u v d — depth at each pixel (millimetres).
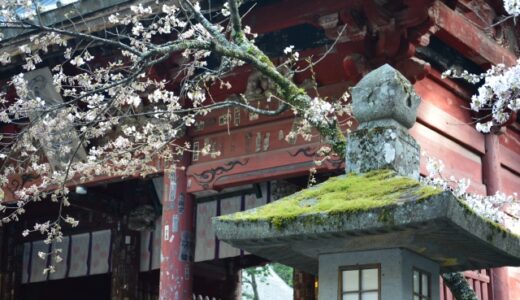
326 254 6688
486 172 16312
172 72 16078
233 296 23922
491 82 9859
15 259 24625
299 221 6137
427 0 13156
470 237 6109
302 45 15570
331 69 15039
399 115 7039
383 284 6355
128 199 22406
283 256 7156
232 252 19594
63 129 15227
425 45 13828
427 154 13312
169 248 16172
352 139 7062
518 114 17500
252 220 6324
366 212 5883
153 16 14344
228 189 19797
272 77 10195
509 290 15906
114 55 16281
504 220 12867
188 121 13445
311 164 14867
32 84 17109
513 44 17172
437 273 6961
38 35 13445
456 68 15938
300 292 19859
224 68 11414
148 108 16531
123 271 22312
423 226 5797
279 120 15594
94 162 14828
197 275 23031
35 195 14602
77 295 26531
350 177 6805
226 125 16109
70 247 24031
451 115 15711
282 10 14672
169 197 16406
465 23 14992
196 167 16328
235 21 10688
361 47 13992
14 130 18797
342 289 6539
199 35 12406
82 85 13648
